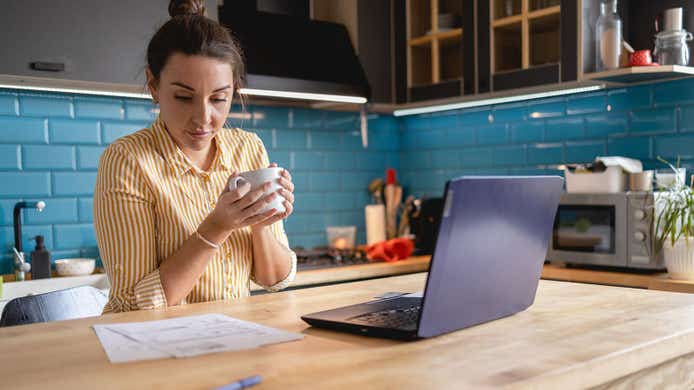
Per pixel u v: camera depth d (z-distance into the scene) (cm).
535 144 333
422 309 93
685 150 277
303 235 357
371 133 390
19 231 260
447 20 331
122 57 247
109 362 85
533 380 76
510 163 345
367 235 369
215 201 152
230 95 139
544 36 293
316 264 298
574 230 270
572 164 317
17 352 91
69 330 105
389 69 349
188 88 130
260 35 297
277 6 326
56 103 279
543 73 288
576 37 276
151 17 254
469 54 318
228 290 150
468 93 319
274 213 126
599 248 261
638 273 254
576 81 277
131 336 99
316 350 91
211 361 85
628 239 252
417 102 343
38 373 81
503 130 348
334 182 372
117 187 136
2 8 222
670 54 261
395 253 308
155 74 136
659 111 286
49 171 277
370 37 341
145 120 303
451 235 93
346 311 113
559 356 86
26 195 272
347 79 319
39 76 230
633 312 116
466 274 99
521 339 96
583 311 117
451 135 374
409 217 358
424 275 172
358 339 98
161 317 115
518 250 111
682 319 109
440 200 336
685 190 243
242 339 96
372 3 342
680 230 242
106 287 266
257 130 340
